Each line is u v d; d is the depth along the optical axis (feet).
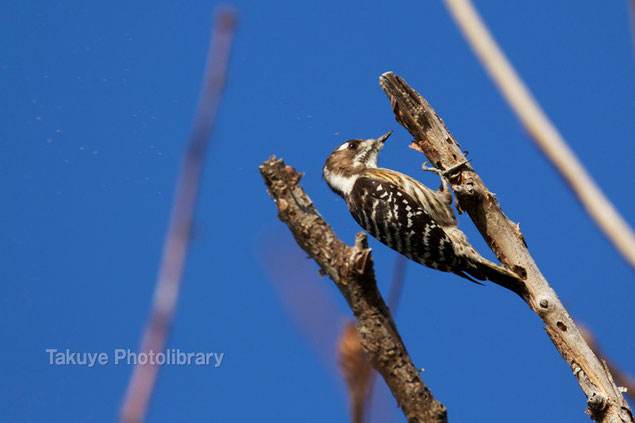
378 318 22.36
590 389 32.01
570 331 33.71
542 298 35.06
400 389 21.81
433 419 21.59
